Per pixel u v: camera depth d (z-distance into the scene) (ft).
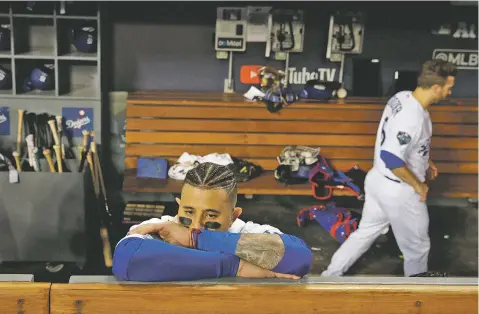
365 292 5.00
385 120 12.78
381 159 12.68
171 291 4.85
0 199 14.49
